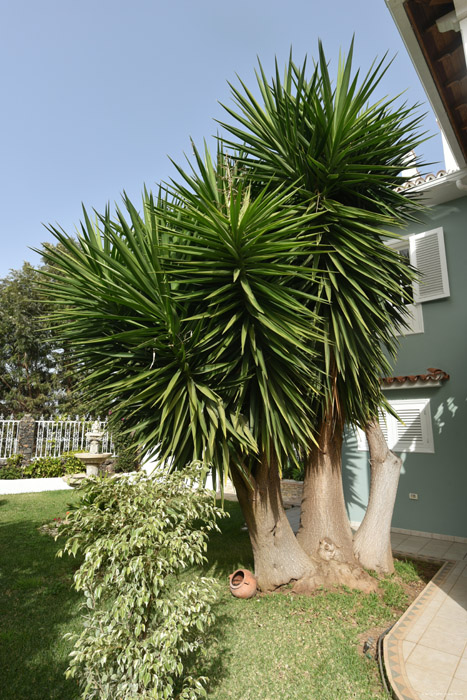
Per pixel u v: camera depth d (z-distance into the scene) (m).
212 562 6.00
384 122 4.36
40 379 24.62
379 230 4.43
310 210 4.61
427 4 3.38
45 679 3.17
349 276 4.58
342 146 4.43
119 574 2.52
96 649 2.38
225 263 3.83
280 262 4.19
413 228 8.67
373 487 5.66
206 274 3.93
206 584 2.86
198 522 8.53
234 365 4.04
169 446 3.92
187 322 4.11
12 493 11.24
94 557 2.53
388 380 8.08
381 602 4.61
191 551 2.69
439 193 7.92
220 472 4.03
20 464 12.61
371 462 5.75
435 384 7.80
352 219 4.61
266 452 4.25
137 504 2.72
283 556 4.92
